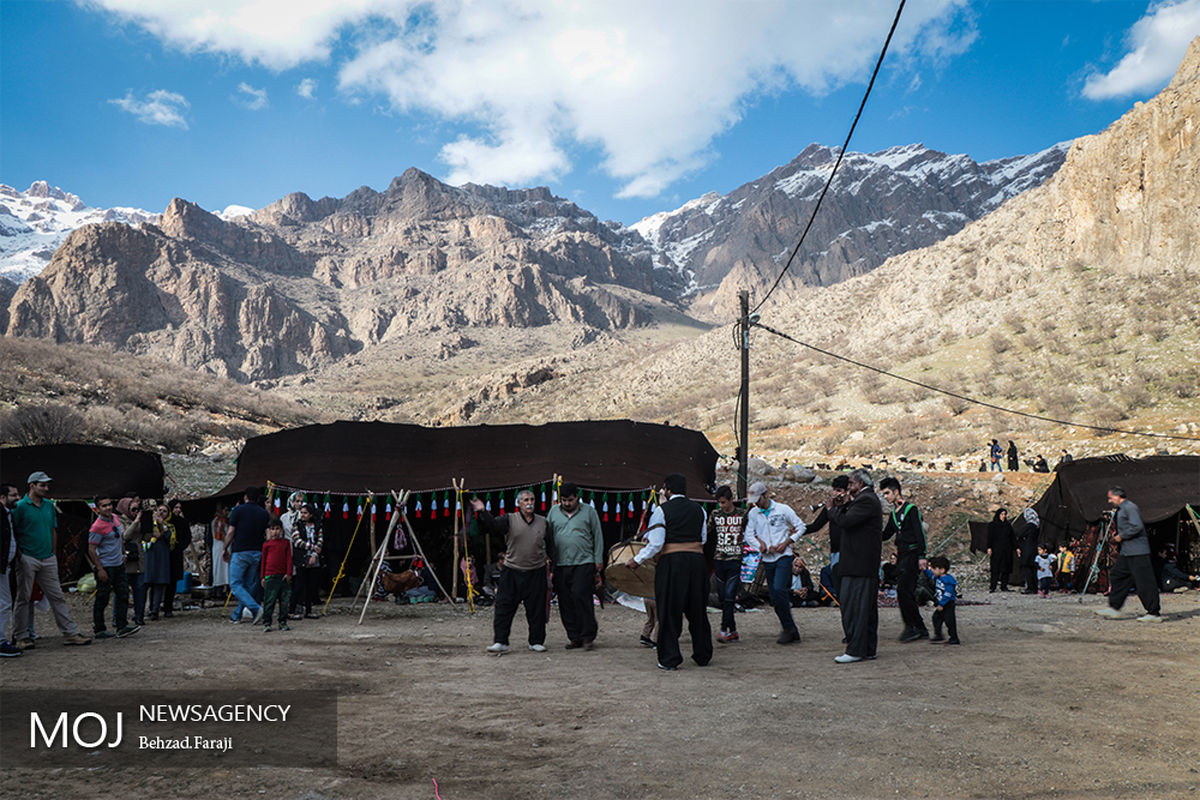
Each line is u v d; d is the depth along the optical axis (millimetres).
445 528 18266
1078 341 55719
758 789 4074
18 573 8891
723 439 59500
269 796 3988
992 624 10820
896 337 73625
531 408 102188
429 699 6254
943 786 4102
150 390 67875
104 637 9906
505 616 9062
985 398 53281
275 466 16469
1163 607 13016
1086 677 6762
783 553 9656
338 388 180750
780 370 76375
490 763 4555
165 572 12516
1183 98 61812
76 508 17625
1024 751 4668
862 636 7836
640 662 8156
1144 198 63031
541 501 16484
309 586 13086
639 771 4367
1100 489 18375
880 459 44125
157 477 18531
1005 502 27078
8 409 43156
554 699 6203
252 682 6891
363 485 16000
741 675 7168
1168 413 43406
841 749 4723
